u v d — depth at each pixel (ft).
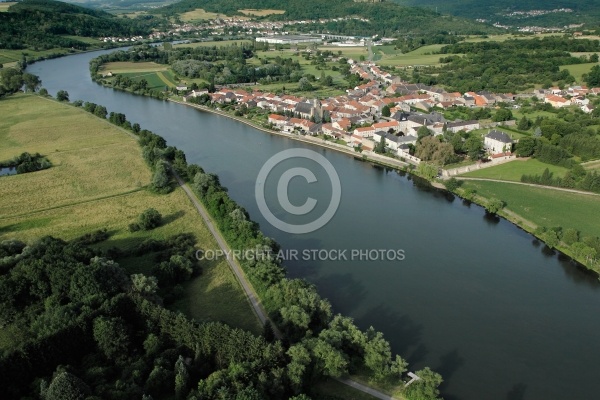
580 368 399.85
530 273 537.65
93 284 412.98
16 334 383.45
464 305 480.64
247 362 342.44
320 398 345.10
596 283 517.55
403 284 514.68
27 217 632.79
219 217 614.75
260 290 469.16
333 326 394.52
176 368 339.77
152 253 537.65
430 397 345.51
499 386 379.55
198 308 448.65
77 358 362.12
